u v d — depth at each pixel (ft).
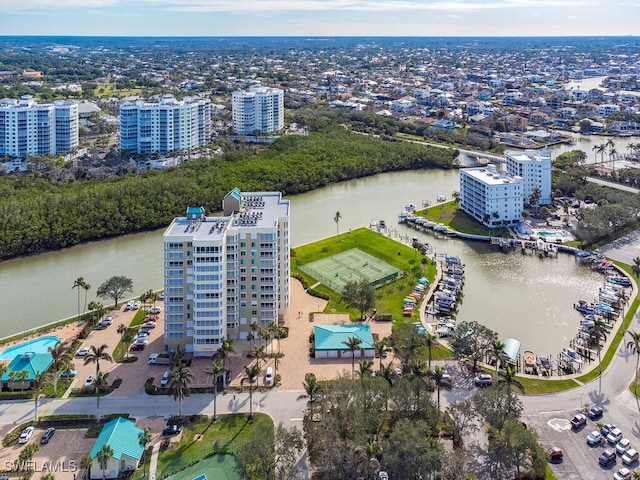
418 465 490.08
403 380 595.06
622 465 545.44
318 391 599.98
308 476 533.14
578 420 596.70
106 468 522.88
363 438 526.98
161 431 593.01
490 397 570.46
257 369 625.41
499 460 545.44
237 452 539.29
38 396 634.02
